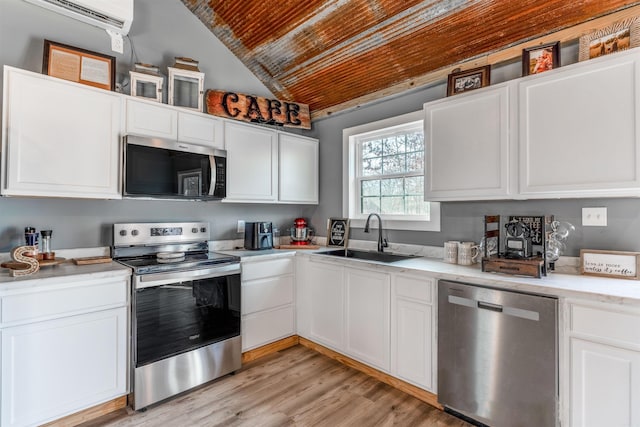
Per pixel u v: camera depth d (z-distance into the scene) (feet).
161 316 7.04
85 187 6.91
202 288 7.72
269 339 9.36
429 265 7.45
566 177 5.75
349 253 10.57
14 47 6.97
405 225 9.46
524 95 6.23
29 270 5.98
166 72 9.23
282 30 9.36
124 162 7.32
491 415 5.93
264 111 10.84
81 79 7.29
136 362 6.68
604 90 5.37
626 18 5.85
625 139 5.18
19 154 6.13
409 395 7.32
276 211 11.80
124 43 8.50
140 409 6.70
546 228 6.67
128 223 8.20
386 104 10.01
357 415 6.59
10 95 6.04
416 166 9.46
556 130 5.85
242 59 10.91
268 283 9.33
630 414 4.59
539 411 5.37
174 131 8.30
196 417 6.50
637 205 5.90
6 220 6.80
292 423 6.33
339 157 11.37
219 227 10.24
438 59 8.37
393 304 7.52
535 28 6.82
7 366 5.41
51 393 5.84
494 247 7.19
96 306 6.34
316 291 9.47
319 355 9.38
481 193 6.81
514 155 6.36
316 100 11.55
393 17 7.79
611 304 4.72
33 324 5.66
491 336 5.90
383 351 7.74
